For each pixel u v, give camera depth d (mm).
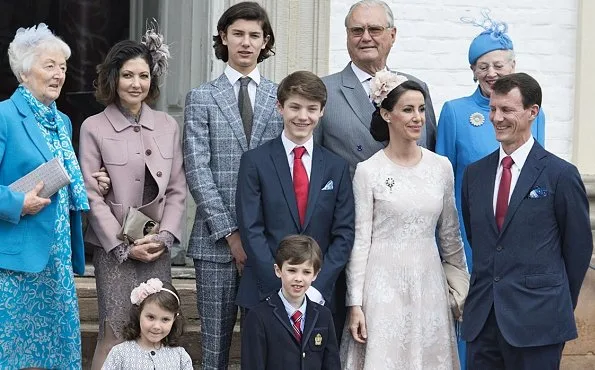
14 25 9758
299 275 5434
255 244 5699
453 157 6480
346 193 5863
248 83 6188
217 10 7676
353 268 5805
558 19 7926
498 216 5590
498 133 5562
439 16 7762
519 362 5496
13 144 5566
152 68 6078
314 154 5867
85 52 9539
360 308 5770
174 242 5988
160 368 5609
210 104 6086
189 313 7109
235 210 5980
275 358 5465
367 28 6148
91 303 7094
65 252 5660
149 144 6004
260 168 5805
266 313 5484
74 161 5770
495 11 7844
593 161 7922
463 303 5879
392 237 5801
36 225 5543
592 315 7586
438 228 6027
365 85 6227
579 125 7906
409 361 5738
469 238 5895
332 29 7586
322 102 5828
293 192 5805
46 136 5688
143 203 5992
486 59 6434
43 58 5652
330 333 5566
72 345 5648
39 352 5609
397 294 5762
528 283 5465
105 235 5828
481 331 5582
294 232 5777
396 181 5793
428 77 7758
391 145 5879
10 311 5504
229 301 6027
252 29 6109
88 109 9062
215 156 6051
